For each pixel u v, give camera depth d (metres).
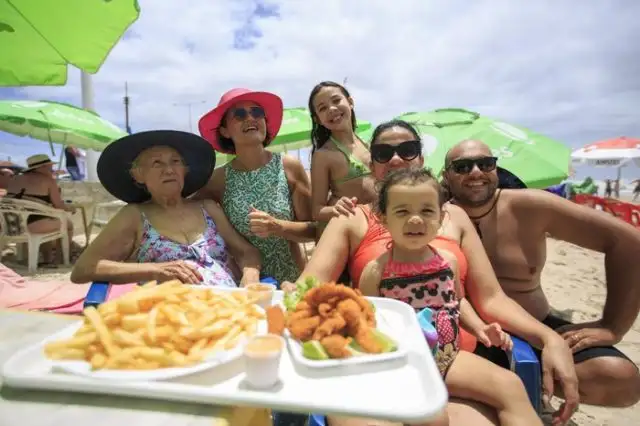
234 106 3.40
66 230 7.32
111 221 3.08
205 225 3.23
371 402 1.20
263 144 4.04
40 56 4.17
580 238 2.73
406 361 1.43
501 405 1.94
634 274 2.54
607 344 2.50
